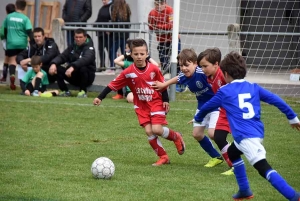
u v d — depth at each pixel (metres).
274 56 42.31
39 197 14.35
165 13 35.09
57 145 20.91
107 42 37.50
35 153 19.55
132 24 37.38
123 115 27.06
